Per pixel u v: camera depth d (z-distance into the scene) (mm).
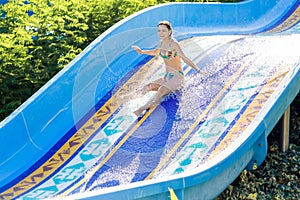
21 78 8977
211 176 6039
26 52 9320
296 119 9109
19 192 6543
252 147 7031
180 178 5691
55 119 7840
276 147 8398
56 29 10055
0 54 8859
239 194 7074
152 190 5551
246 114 7539
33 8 10555
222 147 6867
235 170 6598
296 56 9203
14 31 9664
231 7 13195
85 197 5277
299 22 14398
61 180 6719
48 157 7258
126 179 6523
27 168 7066
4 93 8812
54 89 7898
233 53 9656
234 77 8703
